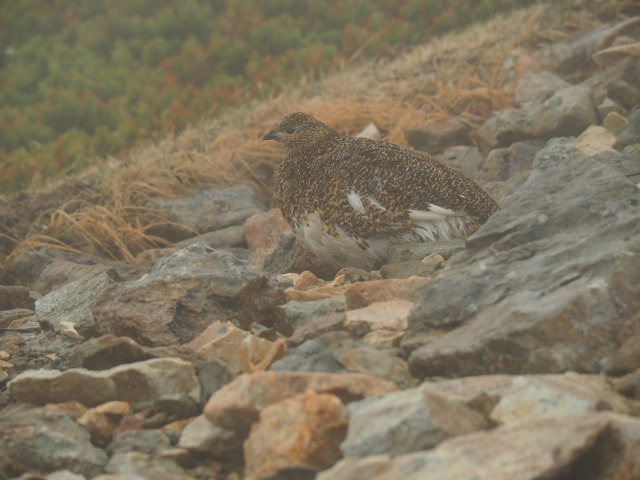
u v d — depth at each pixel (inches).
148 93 1396.4
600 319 382.0
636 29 975.0
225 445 366.6
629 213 438.0
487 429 335.9
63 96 1387.8
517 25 1136.8
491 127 861.8
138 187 931.3
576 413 308.7
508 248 454.6
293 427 335.6
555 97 821.2
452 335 404.2
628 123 769.6
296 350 414.0
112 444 378.6
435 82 1032.2
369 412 330.6
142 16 1755.7
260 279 496.7
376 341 429.1
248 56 1481.3
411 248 540.1
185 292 484.7
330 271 628.1
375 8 1579.7
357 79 1146.7
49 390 414.0
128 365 412.8
